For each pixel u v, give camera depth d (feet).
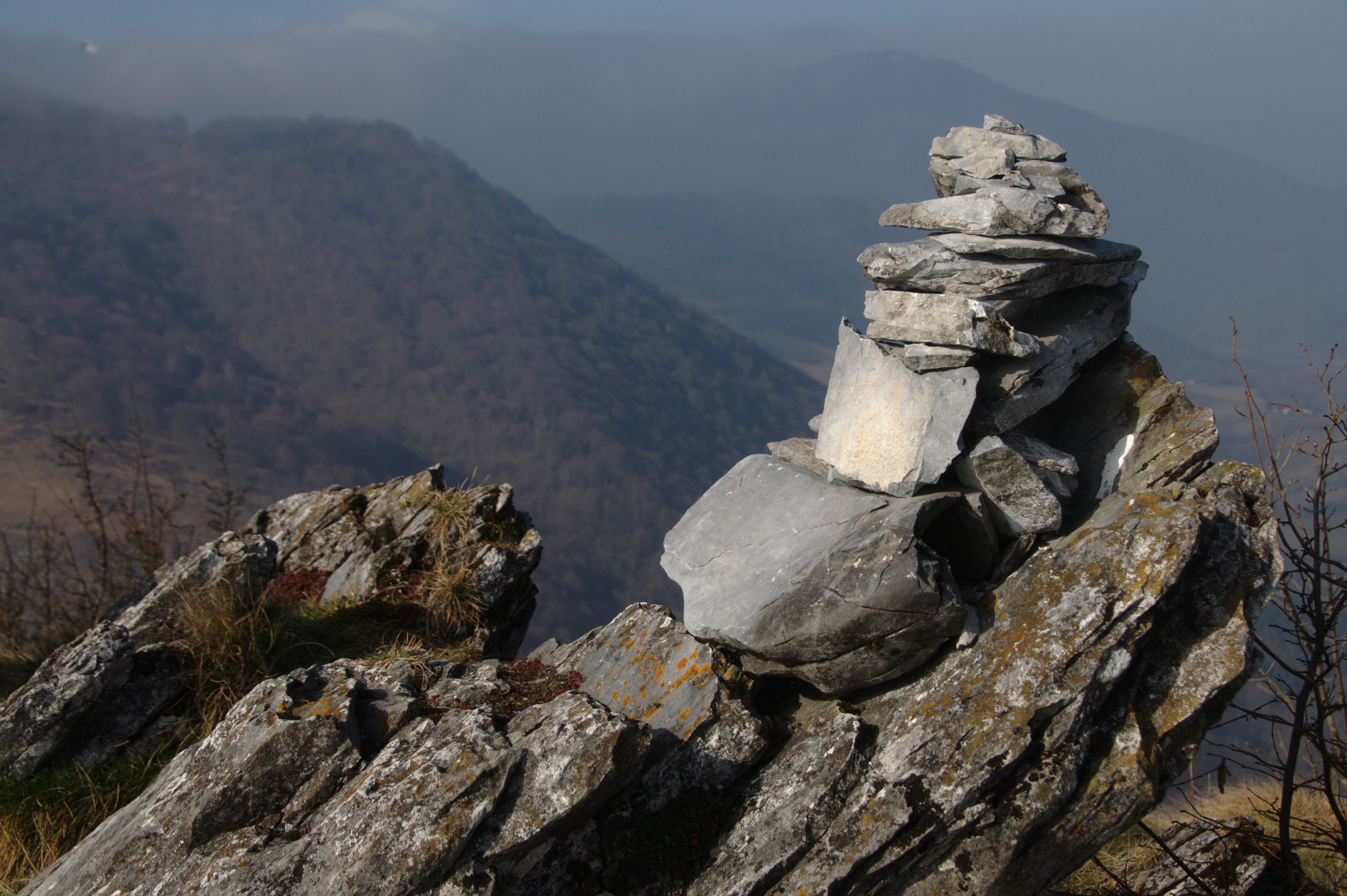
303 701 14.70
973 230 15.19
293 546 30.81
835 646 14.58
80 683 18.38
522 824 12.34
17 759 17.97
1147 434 16.46
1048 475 15.40
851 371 16.43
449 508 28.78
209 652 20.72
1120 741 13.21
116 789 17.99
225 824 12.99
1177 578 13.47
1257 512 14.85
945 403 14.75
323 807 12.90
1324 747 13.98
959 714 13.53
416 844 11.84
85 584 34.32
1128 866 17.80
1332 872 17.90
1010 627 14.19
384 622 25.48
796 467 17.93
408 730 14.02
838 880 12.84
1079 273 16.06
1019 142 16.19
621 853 13.88
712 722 14.90
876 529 14.60
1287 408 15.12
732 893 13.09
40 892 13.32
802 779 13.92
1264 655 14.55
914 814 12.95
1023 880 13.14
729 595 16.05
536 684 17.84
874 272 16.08
